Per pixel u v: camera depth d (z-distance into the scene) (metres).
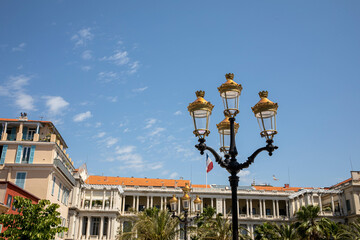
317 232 63.19
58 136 62.81
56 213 30.64
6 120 56.75
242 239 65.56
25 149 55.44
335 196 89.38
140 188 91.94
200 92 14.98
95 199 85.12
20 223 28.75
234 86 14.47
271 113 14.33
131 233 46.28
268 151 14.23
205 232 50.47
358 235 62.28
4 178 52.88
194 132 14.36
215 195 93.00
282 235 60.72
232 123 14.63
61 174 58.44
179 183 101.44
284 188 108.50
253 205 99.19
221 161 14.34
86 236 80.81
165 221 40.16
